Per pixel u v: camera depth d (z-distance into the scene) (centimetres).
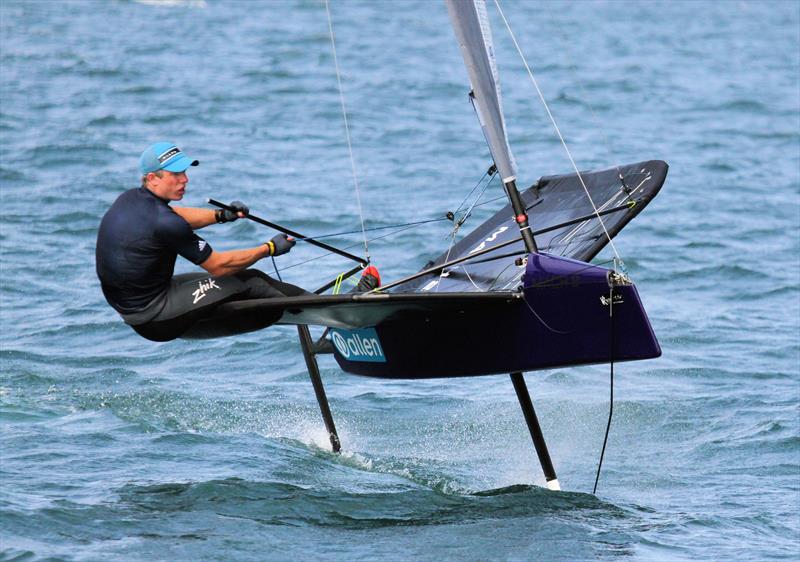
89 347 3928
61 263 4941
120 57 11000
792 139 8338
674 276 4975
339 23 14962
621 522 2444
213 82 9862
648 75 11350
